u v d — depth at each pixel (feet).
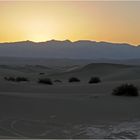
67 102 69.10
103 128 48.91
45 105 65.57
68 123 52.08
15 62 573.33
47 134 45.29
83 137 43.86
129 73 198.49
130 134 45.37
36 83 122.31
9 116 56.24
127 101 71.92
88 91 94.17
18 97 73.31
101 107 64.64
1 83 104.27
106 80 175.94
